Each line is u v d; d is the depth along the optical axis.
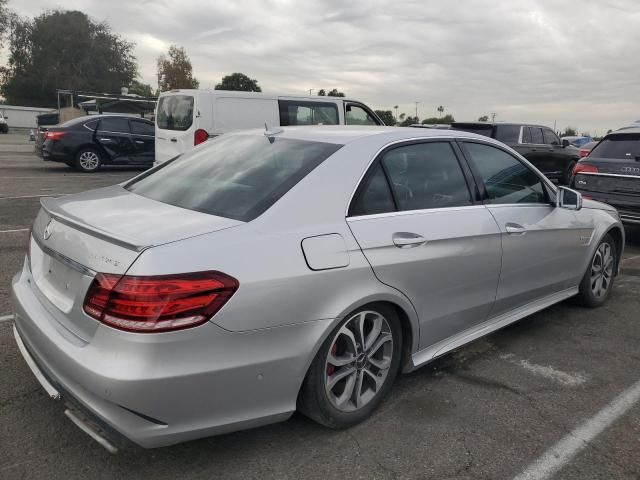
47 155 14.65
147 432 2.27
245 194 2.86
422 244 3.14
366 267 2.83
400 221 3.10
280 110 11.13
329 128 3.63
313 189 2.85
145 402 2.22
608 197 7.56
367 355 2.97
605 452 2.85
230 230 2.52
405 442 2.87
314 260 2.64
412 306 3.13
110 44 67.56
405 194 3.24
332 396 2.84
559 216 4.32
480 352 4.04
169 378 2.24
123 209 2.85
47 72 63.59
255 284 2.42
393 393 3.38
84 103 31.94
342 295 2.73
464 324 3.60
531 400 3.35
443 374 3.67
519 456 2.79
